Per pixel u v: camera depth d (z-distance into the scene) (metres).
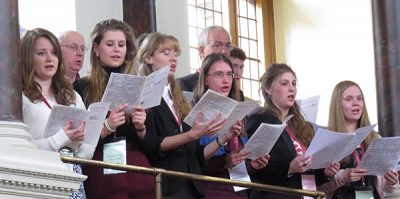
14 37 8.86
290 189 10.16
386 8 12.54
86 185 9.29
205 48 12.12
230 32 18.42
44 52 9.06
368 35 18.73
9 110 8.73
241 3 18.86
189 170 9.83
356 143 10.55
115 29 9.64
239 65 12.09
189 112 9.62
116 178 9.20
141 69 9.95
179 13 15.16
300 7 19.41
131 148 9.45
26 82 9.01
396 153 10.96
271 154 10.47
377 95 12.58
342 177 10.93
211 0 18.12
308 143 10.73
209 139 10.20
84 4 13.98
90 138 8.90
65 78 9.23
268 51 19.17
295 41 19.34
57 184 8.65
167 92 9.95
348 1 19.00
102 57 9.62
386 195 11.48
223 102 9.48
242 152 9.98
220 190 9.98
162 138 9.59
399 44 12.47
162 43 9.91
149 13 14.23
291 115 10.24
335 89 11.40
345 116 11.35
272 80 10.66
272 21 19.39
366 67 18.66
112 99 9.04
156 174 9.00
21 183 8.45
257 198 10.46
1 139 8.59
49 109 9.03
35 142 8.75
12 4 8.90
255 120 10.54
